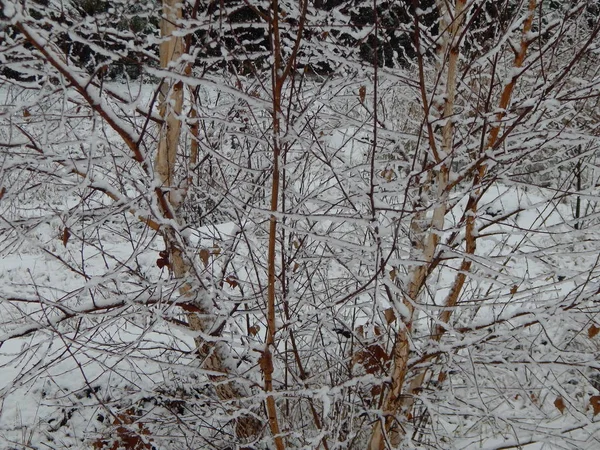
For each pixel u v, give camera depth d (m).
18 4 2.05
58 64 2.24
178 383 4.40
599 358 3.39
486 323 3.72
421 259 3.34
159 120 3.31
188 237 3.67
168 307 3.17
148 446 3.72
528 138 3.66
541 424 4.68
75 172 3.05
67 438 4.79
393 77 3.18
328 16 3.03
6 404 4.96
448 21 3.13
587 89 3.35
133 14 2.68
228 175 4.26
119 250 8.55
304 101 3.72
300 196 3.45
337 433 3.51
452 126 3.23
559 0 3.70
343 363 4.13
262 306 3.76
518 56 3.39
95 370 5.27
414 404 4.22
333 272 5.13
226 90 2.45
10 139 2.63
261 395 3.06
